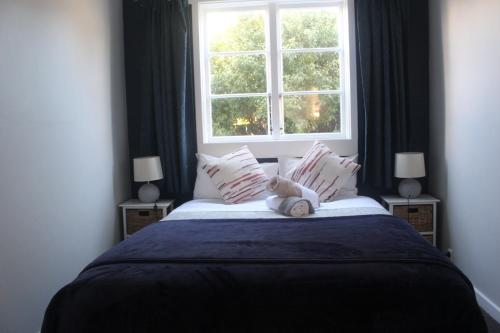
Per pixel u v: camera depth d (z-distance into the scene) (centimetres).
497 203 233
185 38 336
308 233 211
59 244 245
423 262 168
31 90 220
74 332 158
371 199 306
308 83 357
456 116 285
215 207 292
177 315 157
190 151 355
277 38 352
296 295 157
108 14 323
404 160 310
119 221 337
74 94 267
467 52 264
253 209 280
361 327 154
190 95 350
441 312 154
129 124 357
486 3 238
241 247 190
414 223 311
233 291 159
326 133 357
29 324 215
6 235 198
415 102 335
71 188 261
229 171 321
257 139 361
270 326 155
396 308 155
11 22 204
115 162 331
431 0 322
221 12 358
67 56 258
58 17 248
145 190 332
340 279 159
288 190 272
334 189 309
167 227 231
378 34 322
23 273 210
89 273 171
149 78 340
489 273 246
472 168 263
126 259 179
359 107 339
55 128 243
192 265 171
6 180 199
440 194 318
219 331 156
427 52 331
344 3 346
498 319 236
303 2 348
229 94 362
